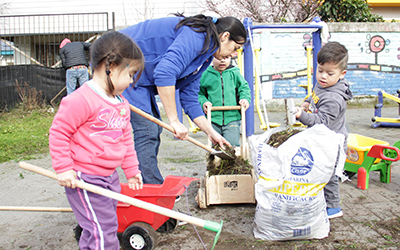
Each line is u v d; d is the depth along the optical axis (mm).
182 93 3031
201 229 2547
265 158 2281
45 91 8766
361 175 3332
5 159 4625
